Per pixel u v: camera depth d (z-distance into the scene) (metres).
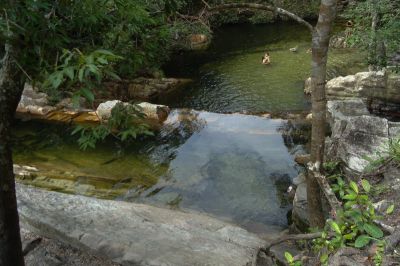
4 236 3.11
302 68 14.77
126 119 2.71
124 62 3.03
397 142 5.46
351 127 6.25
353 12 9.20
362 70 13.39
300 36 18.95
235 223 6.65
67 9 2.37
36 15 2.07
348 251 3.33
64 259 4.69
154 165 8.50
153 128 10.12
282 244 5.53
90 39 2.67
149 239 4.86
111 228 5.05
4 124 2.71
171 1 3.13
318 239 3.90
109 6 2.76
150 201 7.28
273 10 4.52
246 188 7.61
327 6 4.08
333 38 16.28
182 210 7.01
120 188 7.69
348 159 5.61
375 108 10.57
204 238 5.07
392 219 3.89
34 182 7.81
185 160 8.64
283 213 6.86
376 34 7.71
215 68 15.57
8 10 1.98
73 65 1.89
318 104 4.46
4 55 2.49
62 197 5.74
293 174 7.92
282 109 11.52
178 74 15.17
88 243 4.74
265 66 15.34
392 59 9.99
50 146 9.37
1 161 2.87
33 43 2.23
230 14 21.83
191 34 18.02
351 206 3.83
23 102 11.19
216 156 8.74
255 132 9.63
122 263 4.51
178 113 10.73
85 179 7.96
